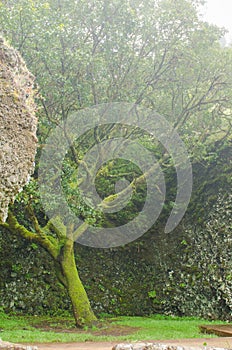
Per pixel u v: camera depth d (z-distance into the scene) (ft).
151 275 43.60
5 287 40.47
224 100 39.17
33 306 40.60
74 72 32.83
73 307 33.65
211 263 40.63
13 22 29.43
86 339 26.66
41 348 22.68
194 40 37.24
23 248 42.14
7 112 17.95
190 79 38.81
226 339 26.81
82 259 43.75
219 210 41.57
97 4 33.63
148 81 37.35
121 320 37.96
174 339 26.71
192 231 42.80
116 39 33.78
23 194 30.01
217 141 44.62
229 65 37.58
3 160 17.62
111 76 35.24
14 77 18.58
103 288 42.96
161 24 35.91
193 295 40.81
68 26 31.68
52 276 42.14
